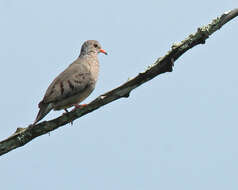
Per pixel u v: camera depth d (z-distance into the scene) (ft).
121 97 34.50
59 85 41.55
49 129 34.81
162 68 33.04
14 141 34.40
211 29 31.91
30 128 34.27
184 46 32.30
